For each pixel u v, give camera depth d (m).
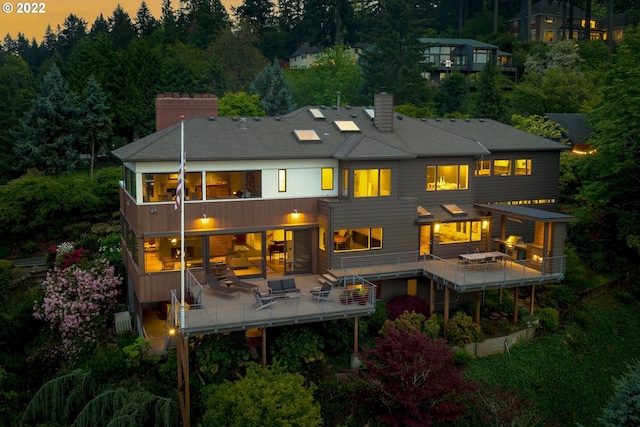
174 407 20.28
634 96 31.81
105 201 43.25
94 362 21.70
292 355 22.41
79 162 49.12
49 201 41.16
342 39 98.25
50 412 20.86
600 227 36.66
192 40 88.94
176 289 25.42
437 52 79.38
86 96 51.44
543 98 56.62
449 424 21.38
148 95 58.44
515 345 26.72
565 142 46.09
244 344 22.14
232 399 18.12
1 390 22.84
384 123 31.47
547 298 30.45
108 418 19.61
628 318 31.69
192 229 25.61
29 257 40.44
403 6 65.69
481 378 24.20
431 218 29.00
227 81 71.88
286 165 27.25
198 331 20.41
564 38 82.25
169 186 25.22
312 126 30.83
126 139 57.72
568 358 27.16
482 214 30.92
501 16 96.31
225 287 24.28
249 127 29.27
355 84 72.38
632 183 34.69
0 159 49.81
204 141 26.64
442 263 28.70
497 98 52.38
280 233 27.61
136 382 21.14
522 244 29.28
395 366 19.11
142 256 24.77
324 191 28.25
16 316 28.20
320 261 27.98
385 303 26.77
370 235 27.94
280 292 23.38
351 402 21.34
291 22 110.62
